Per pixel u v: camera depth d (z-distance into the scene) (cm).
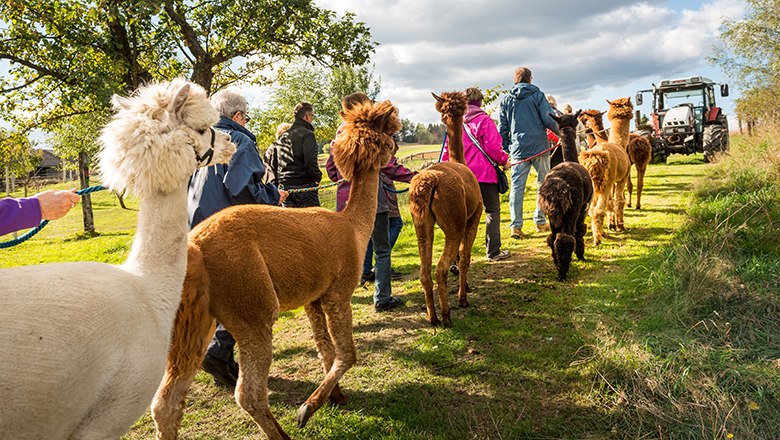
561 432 338
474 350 466
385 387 416
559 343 465
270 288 300
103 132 225
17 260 1425
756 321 415
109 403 192
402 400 394
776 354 372
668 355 381
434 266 771
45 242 1911
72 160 2539
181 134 230
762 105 1745
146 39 1374
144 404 205
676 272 524
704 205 820
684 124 1906
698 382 346
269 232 311
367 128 392
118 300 194
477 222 579
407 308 595
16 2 1081
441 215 517
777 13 1806
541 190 645
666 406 336
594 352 418
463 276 577
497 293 616
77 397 177
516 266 720
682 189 1248
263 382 302
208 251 285
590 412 355
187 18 1398
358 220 386
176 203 234
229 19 1410
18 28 1176
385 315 576
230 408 401
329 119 2802
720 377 352
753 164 973
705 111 1977
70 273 189
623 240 812
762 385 335
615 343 417
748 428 303
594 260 718
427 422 363
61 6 1173
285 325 582
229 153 261
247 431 369
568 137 755
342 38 1425
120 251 1365
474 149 727
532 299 584
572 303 558
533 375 414
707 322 429
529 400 381
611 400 362
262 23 1389
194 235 293
